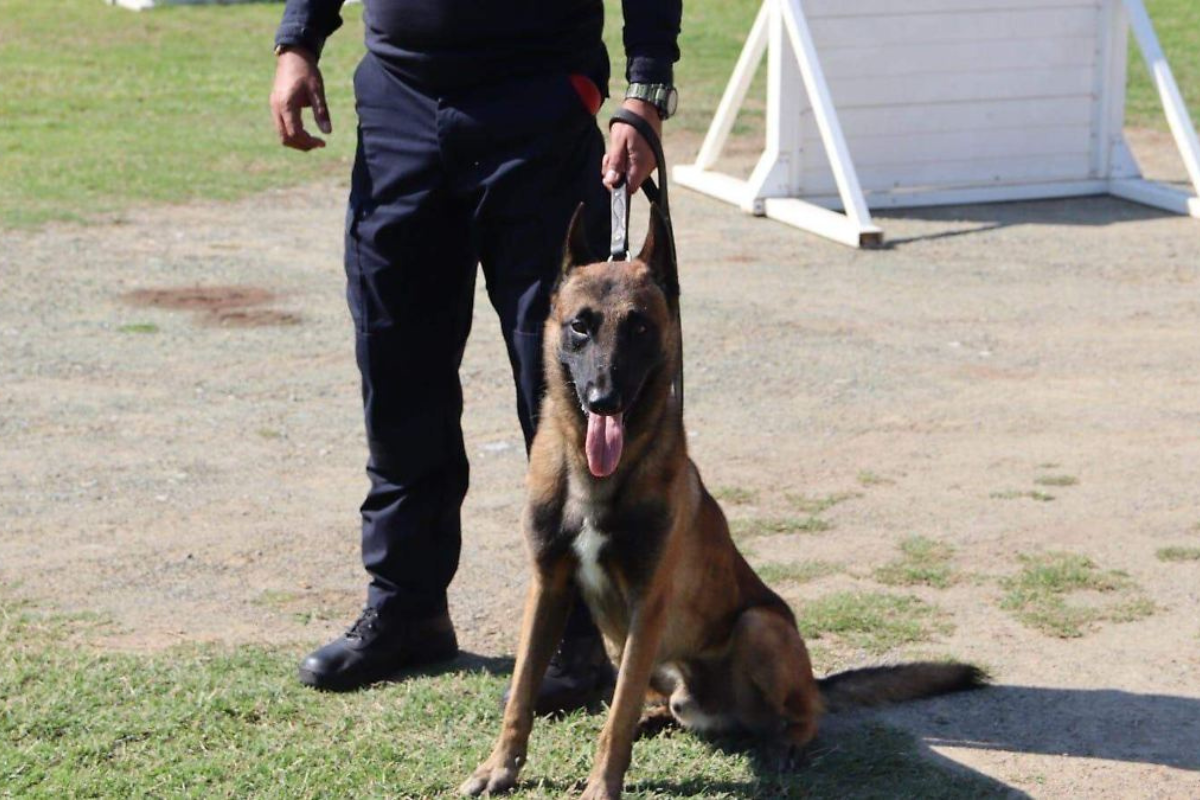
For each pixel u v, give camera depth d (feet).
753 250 45.83
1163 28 86.38
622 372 14.74
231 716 17.53
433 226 17.78
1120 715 17.76
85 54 80.59
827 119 48.03
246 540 23.72
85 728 17.10
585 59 17.44
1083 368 33.58
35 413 30.35
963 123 52.54
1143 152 60.85
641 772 16.44
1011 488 25.96
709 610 16.63
